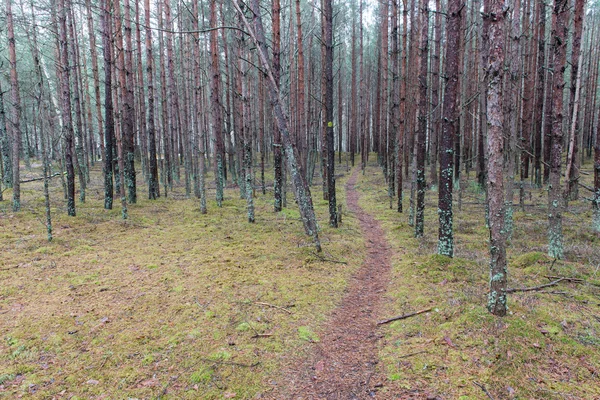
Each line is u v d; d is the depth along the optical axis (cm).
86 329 501
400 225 1245
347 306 611
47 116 1018
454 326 481
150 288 643
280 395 387
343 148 6244
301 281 698
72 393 380
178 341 476
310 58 2434
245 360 442
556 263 719
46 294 612
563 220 1164
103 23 1296
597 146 965
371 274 777
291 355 458
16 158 1198
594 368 390
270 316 552
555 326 465
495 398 356
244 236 1031
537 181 1880
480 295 571
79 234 1002
